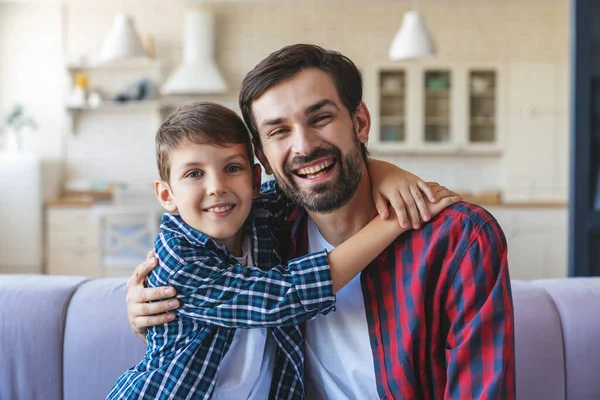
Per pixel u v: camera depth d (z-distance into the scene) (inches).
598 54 116.3
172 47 250.5
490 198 241.0
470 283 46.0
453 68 240.4
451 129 241.3
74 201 229.9
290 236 56.3
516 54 243.6
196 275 48.7
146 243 194.1
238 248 54.7
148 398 47.6
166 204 54.3
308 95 47.5
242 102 50.7
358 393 49.6
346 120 49.0
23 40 247.4
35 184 227.3
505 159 240.1
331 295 46.5
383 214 48.8
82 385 63.1
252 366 49.3
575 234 118.0
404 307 48.2
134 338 63.2
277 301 46.3
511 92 238.4
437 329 47.6
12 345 64.1
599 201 117.3
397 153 253.1
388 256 50.1
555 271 226.8
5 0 242.4
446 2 244.4
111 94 251.1
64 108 249.0
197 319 48.8
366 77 245.8
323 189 48.6
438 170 253.3
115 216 191.6
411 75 241.6
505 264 46.5
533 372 61.2
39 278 69.9
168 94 251.4
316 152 47.8
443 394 48.1
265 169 52.9
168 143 51.0
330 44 248.8
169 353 49.5
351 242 48.1
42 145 250.1
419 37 188.9
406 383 47.3
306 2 248.1
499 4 243.1
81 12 248.2
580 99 117.0
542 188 238.2
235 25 250.4
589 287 66.1
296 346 50.1
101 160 253.4
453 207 48.8
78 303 65.5
